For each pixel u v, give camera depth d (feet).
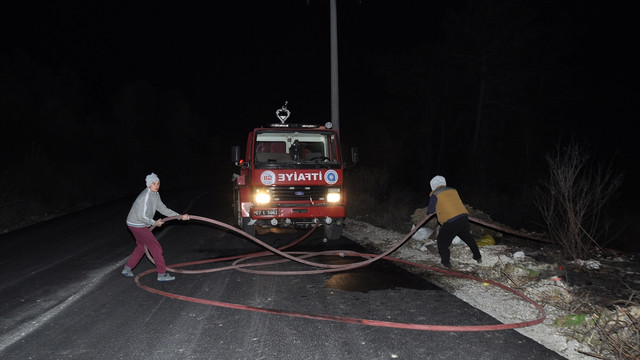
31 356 12.85
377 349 13.10
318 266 22.53
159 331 14.53
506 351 12.98
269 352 12.97
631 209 44.55
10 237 32.32
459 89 94.94
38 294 18.54
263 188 27.91
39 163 55.52
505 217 41.45
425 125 95.61
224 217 40.96
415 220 32.58
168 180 105.50
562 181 23.61
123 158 85.35
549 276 20.25
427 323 15.10
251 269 22.59
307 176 28.22
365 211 42.19
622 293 17.76
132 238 31.17
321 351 13.01
